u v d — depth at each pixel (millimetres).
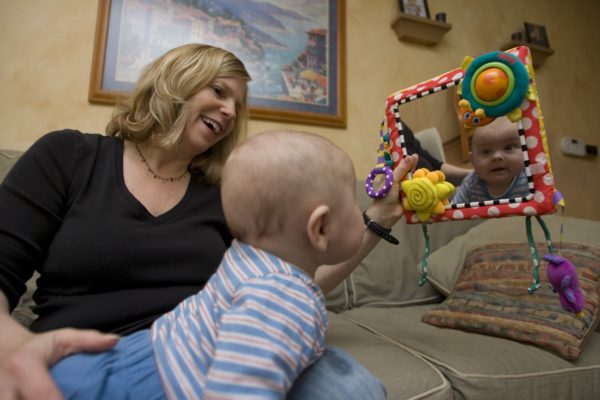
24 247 579
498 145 648
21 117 1317
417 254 1398
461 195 719
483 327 908
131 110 796
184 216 718
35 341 409
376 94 1789
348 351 762
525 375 728
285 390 365
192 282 668
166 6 1498
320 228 467
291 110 1625
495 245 1159
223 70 788
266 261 450
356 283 1264
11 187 609
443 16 1879
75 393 389
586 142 2230
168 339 442
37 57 1354
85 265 599
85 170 671
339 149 515
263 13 1632
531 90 602
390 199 731
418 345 828
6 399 348
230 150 876
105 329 589
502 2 2143
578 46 2318
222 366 359
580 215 2145
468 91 646
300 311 405
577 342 792
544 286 918
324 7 1735
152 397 403
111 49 1418
